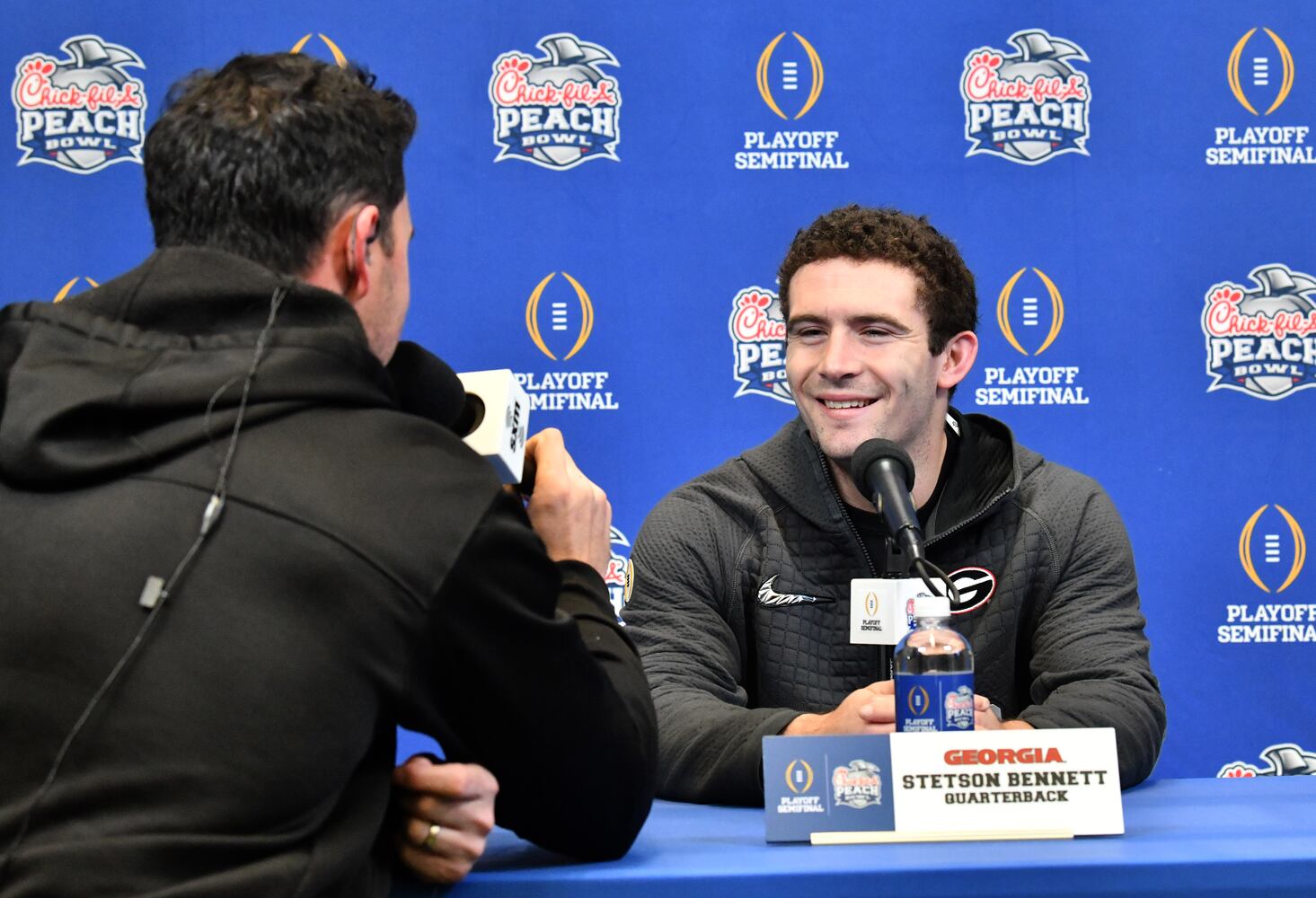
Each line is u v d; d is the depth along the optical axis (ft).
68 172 8.77
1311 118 8.94
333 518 2.93
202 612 2.83
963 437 6.01
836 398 5.59
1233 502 8.86
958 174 8.91
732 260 8.87
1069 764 3.71
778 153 8.89
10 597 2.87
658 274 8.86
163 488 2.92
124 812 2.74
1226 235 8.92
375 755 3.16
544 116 8.86
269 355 3.05
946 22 8.93
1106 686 5.17
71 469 2.93
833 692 5.91
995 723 4.78
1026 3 8.92
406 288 3.60
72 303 3.22
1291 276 8.90
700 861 3.46
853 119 8.91
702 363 8.86
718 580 5.97
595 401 8.84
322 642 2.87
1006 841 3.63
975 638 5.83
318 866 2.88
